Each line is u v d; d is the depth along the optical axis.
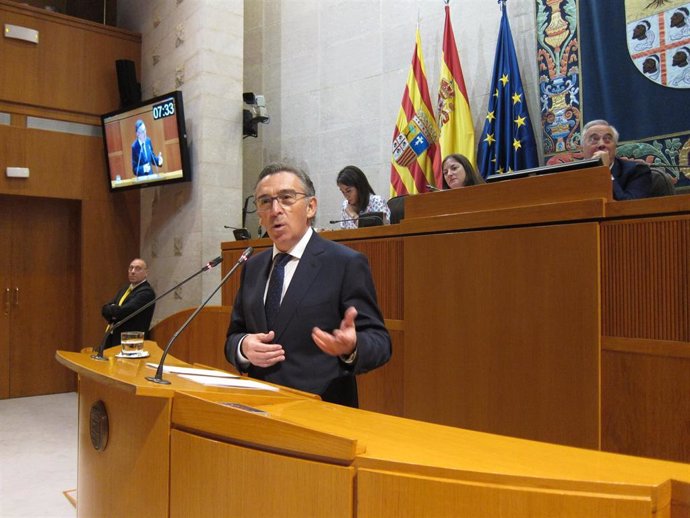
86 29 7.19
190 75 6.38
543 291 1.93
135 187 6.65
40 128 6.87
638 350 1.70
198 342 4.16
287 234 1.94
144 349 2.30
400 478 0.88
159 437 1.24
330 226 6.32
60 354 1.92
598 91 4.34
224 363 3.92
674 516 0.81
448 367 2.22
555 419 1.88
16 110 6.71
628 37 4.19
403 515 0.88
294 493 0.98
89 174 7.19
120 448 1.38
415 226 2.39
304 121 6.68
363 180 4.16
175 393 1.23
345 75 6.27
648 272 1.70
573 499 0.79
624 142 4.19
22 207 7.04
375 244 2.69
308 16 6.69
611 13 4.27
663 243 1.67
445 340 2.24
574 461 0.93
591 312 1.81
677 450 1.62
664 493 0.79
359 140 6.11
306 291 1.89
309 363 1.83
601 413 1.78
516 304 2.00
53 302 7.20
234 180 6.36
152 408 1.26
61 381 7.19
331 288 1.88
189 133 6.34
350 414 1.28
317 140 6.54
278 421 1.03
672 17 3.99
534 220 1.97
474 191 2.21
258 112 6.41
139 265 5.50
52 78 6.93
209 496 1.11
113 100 7.37
